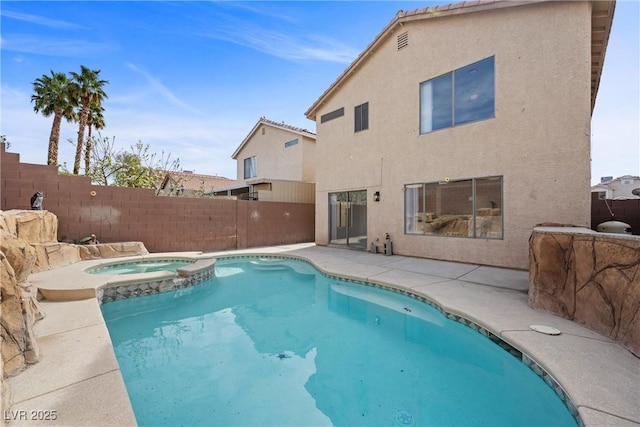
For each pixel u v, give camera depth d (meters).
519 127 8.12
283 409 3.56
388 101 11.46
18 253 4.51
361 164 12.59
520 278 7.23
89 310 5.15
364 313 6.69
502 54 8.41
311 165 18.44
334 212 14.15
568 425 2.92
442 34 9.74
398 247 11.17
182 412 3.49
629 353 3.47
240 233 13.92
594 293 4.14
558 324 4.36
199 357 4.82
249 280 9.41
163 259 10.49
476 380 4.08
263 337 5.54
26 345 3.25
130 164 18.00
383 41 11.53
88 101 20.14
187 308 7.05
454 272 8.02
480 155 8.86
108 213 10.70
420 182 10.42
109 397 2.76
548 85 7.73
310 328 5.92
